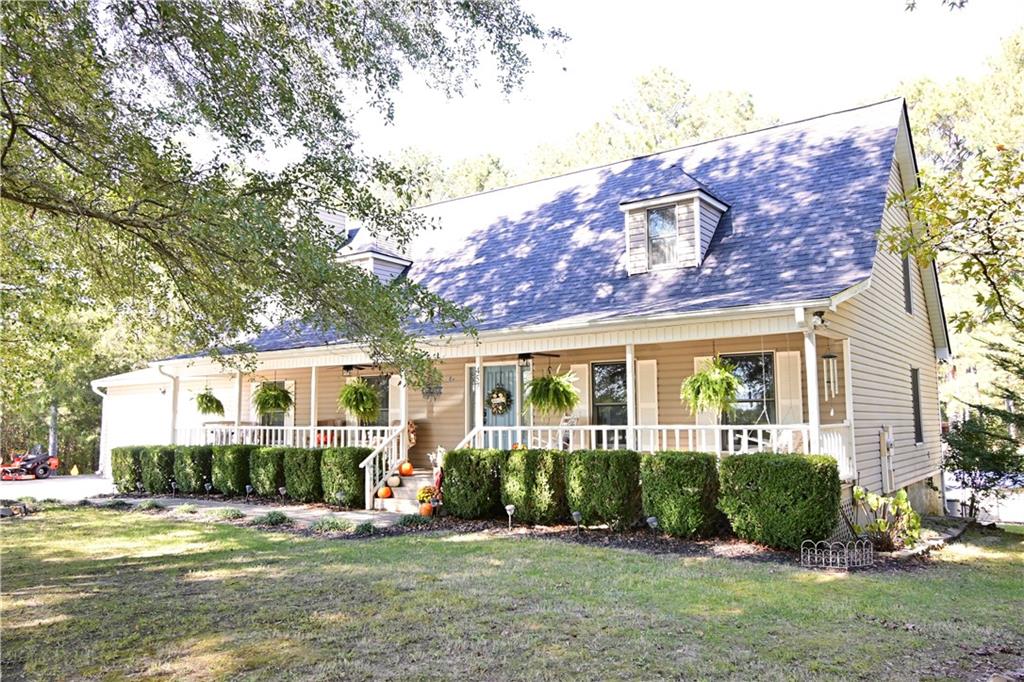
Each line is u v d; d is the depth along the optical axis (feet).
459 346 45.57
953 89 95.30
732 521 32.86
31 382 39.75
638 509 36.65
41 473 85.66
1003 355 68.90
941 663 17.22
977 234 22.17
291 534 37.14
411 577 26.22
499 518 41.47
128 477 60.80
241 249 23.85
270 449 51.62
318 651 18.02
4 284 33.22
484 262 53.72
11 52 21.75
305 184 27.76
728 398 34.42
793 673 16.38
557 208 55.98
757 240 40.78
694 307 35.78
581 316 40.29
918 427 55.16
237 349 33.60
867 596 23.45
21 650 18.43
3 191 25.80
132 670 16.93
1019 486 55.67
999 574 27.94
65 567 29.07
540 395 40.01
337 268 26.50
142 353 85.20
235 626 20.26
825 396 41.27
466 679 16.08
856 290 33.06
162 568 28.58
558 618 20.71
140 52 25.70
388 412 57.72
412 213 30.55
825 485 30.25
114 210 27.48
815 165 44.78
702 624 20.13
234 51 25.30
